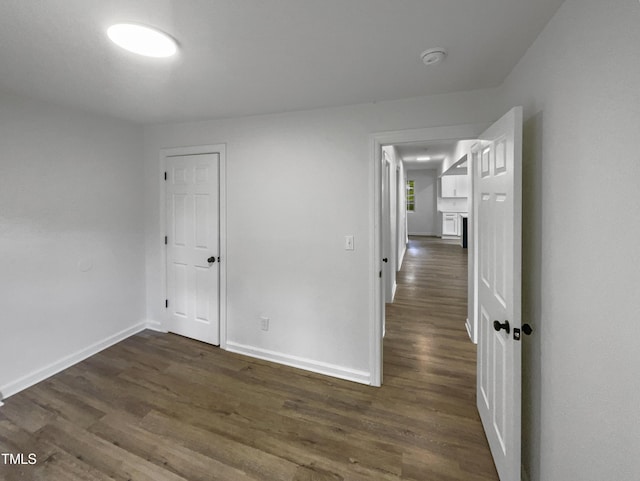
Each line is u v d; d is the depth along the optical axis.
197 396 2.25
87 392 2.29
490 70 1.77
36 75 1.85
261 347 2.82
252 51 1.55
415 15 1.26
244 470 1.63
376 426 1.95
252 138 2.71
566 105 1.14
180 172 3.06
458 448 1.77
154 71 1.79
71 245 2.63
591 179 0.98
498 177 1.58
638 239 0.78
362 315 2.44
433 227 11.54
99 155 2.81
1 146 2.16
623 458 0.84
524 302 1.55
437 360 2.79
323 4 1.18
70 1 1.15
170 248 3.20
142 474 1.59
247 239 2.80
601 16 0.92
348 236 2.44
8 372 2.24
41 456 1.70
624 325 0.83
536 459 1.41
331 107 2.41
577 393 1.06
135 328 3.27
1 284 2.19
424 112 2.18
